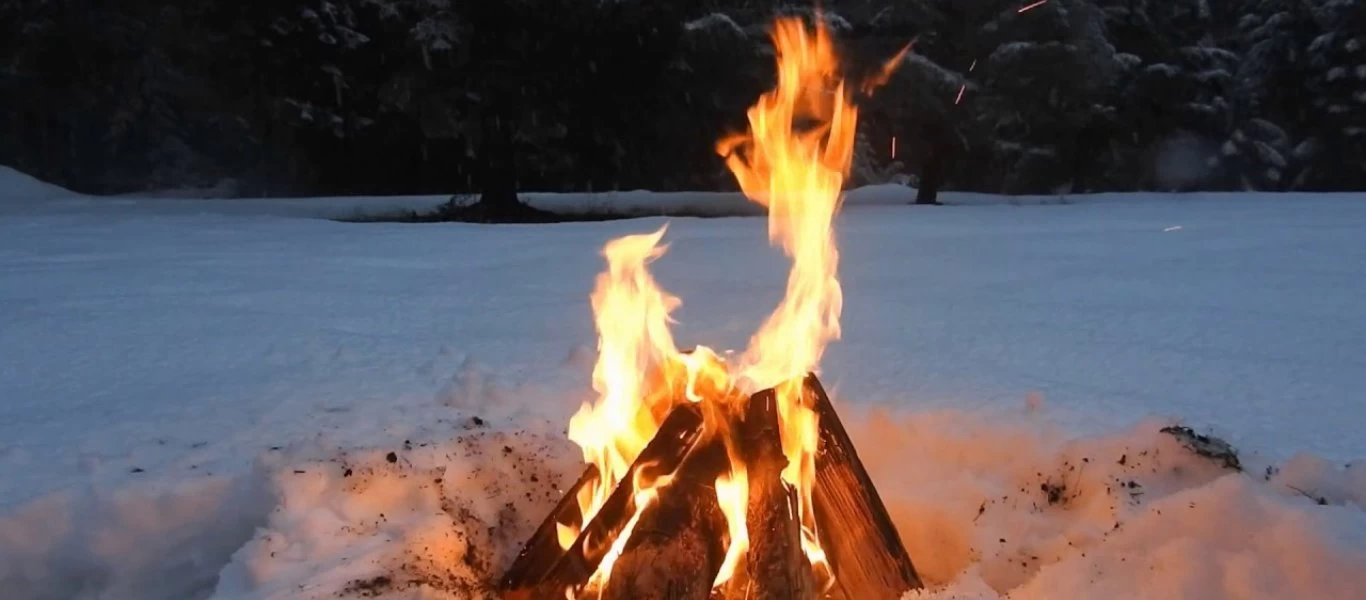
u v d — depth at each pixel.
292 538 2.73
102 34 23.94
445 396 4.16
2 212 15.02
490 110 18.41
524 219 18.33
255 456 3.43
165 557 3.04
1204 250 9.82
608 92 20.11
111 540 3.04
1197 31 29.48
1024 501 3.26
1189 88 27.81
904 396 4.30
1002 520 3.19
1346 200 17.95
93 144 25.62
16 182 19.98
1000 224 13.24
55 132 25.44
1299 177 31.23
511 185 18.84
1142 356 5.14
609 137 21.33
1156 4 27.59
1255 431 3.87
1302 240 10.50
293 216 16.20
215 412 4.08
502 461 3.42
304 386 4.50
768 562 2.70
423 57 17.47
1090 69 21.03
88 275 8.11
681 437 2.89
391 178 24.77
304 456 3.24
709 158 23.64
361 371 4.82
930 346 5.37
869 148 26.98
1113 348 5.33
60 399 4.38
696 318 6.19
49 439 3.77
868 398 4.25
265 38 20.17
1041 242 10.73
